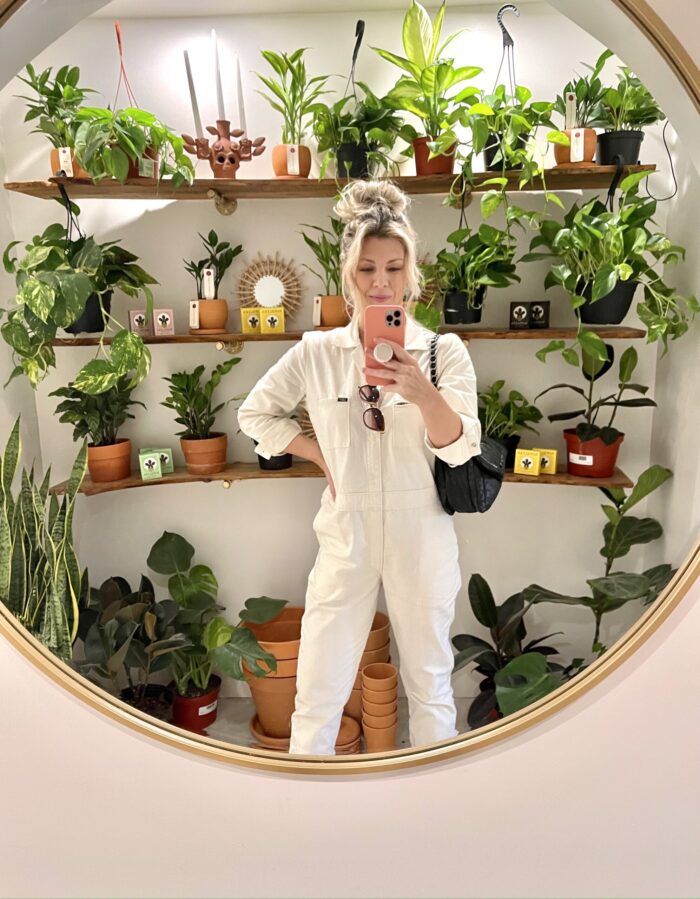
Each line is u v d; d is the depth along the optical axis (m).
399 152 1.99
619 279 1.78
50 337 1.70
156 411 2.17
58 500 2.07
